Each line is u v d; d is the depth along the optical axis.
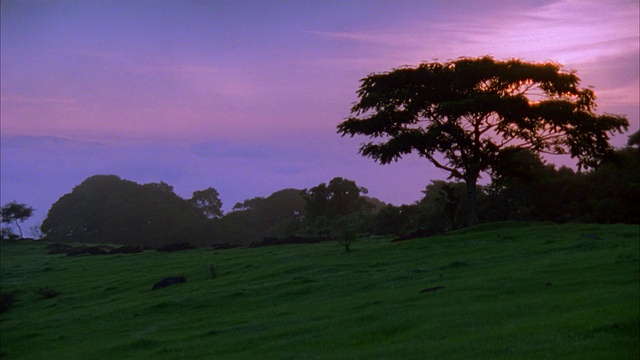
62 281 51.78
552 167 79.12
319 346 19.00
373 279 33.06
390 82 58.00
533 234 46.19
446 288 26.11
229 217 145.50
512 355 13.90
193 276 44.59
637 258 26.80
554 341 14.42
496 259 35.50
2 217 108.88
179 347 22.52
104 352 23.89
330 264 41.81
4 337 31.20
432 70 58.56
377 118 57.97
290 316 25.62
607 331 14.59
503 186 76.31
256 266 45.91
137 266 56.44
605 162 59.56
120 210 139.38
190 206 151.00
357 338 19.27
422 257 41.12
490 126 58.31
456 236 49.56
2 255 81.50
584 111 57.16
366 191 115.75
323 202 109.56
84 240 139.00
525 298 21.67
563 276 25.41
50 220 143.25
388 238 64.62
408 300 24.91
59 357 24.70
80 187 147.88
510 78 56.34
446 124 56.38
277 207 146.62
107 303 38.22
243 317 27.33
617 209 69.06
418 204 96.50
